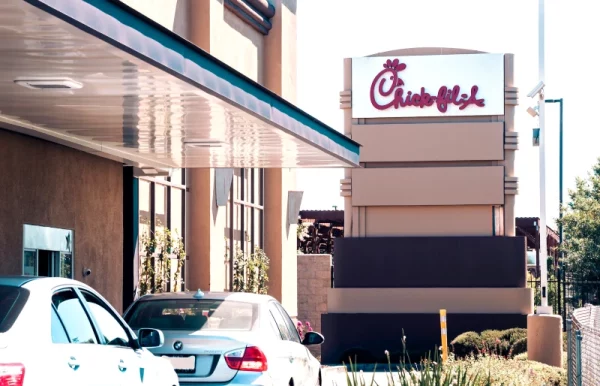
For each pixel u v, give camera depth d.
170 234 22.69
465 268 35.81
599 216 48.59
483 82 36.34
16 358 5.89
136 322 11.43
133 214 20.02
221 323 11.43
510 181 36.06
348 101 36.75
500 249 35.75
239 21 27.20
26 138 15.59
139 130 15.31
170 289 22.84
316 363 13.81
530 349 24.92
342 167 19.95
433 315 35.66
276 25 29.62
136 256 20.33
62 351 6.71
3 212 14.83
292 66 30.83
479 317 35.50
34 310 6.64
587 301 43.31
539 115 26.66
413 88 36.53
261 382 10.74
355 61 36.88
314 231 47.81
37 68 10.85
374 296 35.97
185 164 19.66
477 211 36.44
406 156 36.56
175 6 23.03
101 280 18.30
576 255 46.84
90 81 11.52
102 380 7.32
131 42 9.92
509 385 16.42
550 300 45.41
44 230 16.12
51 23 8.81
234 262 27.73
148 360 8.81
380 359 35.34
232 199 27.50
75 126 14.91
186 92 12.12
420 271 36.00
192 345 10.75
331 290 36.12
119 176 19.19
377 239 36.19
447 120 36.53
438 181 36.38
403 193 36.41
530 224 52.72
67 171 17.02
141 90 12.04
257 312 11.66
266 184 30.84
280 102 14.77
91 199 17.95
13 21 8.74
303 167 19.97
